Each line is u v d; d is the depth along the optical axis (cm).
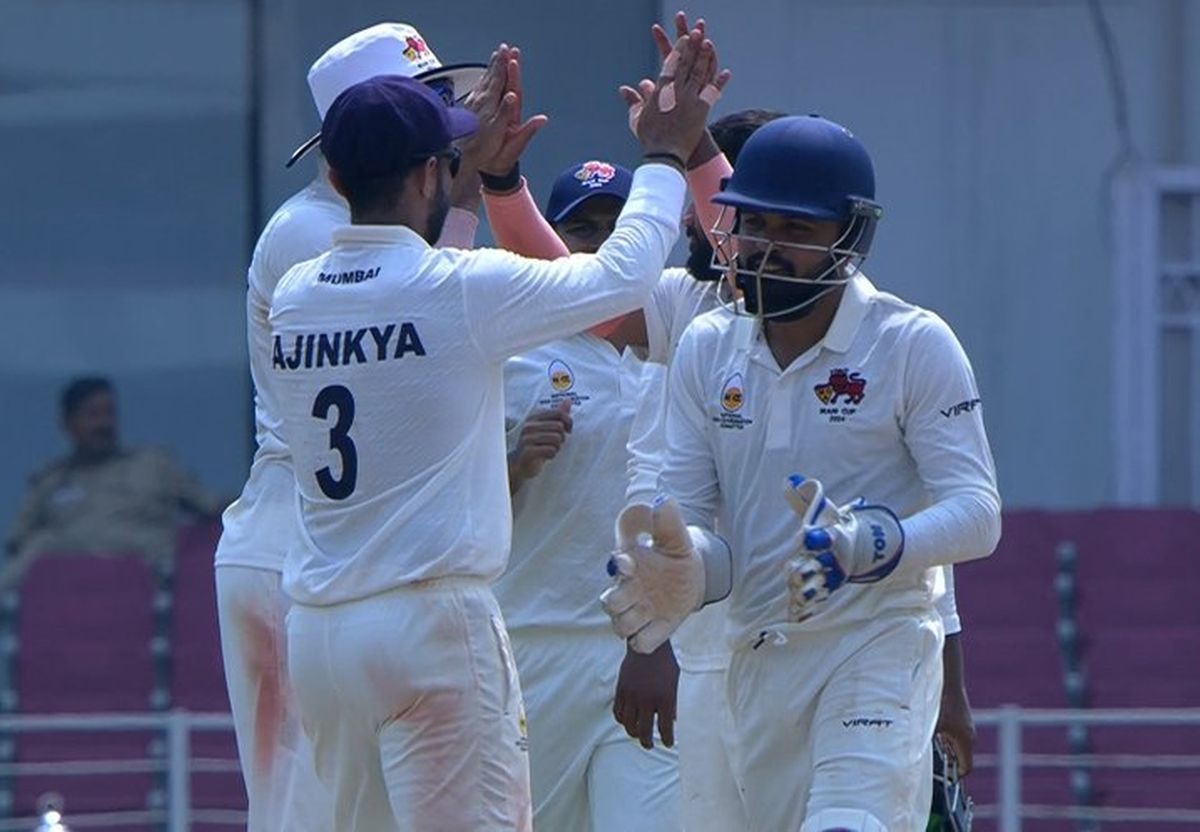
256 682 2019
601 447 2153
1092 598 3719
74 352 4347
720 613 1903
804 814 1780
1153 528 3759
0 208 4341
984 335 4278
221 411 4353
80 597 3822
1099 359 4278
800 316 1705
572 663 2161
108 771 3600
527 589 2167
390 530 1697
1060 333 4275
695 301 1970
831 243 1695
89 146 4350
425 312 1700
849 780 1702
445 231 1895
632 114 1830
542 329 1711
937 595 1781
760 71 4231
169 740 3456
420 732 1705
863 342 1708
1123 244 4256
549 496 2156
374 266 1722
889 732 1711
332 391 1716
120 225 4359
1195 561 3738
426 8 4309
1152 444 4275
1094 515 3772
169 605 3822
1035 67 4250
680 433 1778
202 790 3666
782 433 1722
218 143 4362
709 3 4234
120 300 4356
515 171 1947
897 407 1700
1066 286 4272
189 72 4353
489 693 1719
